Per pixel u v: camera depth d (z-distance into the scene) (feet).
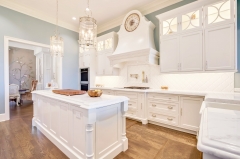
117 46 12.65
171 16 9.50
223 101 5.58
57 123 6.79
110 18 14.12
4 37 10.89
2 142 7.20
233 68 7.22
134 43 11.37
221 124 2.22
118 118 6.22
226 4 7.51
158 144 7.07
